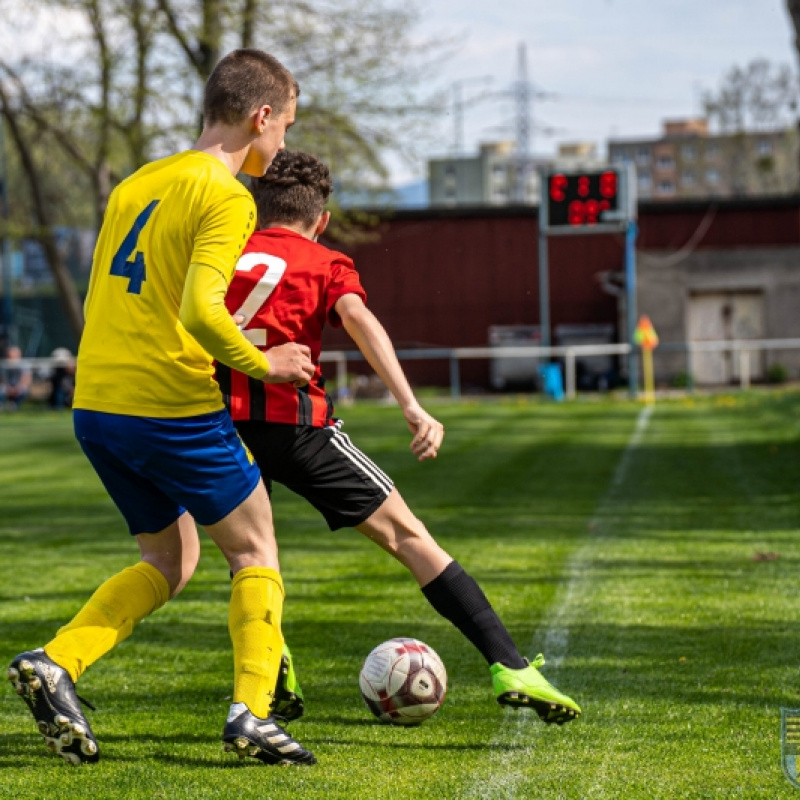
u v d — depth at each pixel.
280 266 8.52
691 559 17.36
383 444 39.91
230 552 8.29
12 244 74.56
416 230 86.44
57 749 7.94
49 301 98.50
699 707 9.72
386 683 9.25
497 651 8.59
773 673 10.82
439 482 28.73
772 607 13.84
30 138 70.06
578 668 11.13
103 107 61.31
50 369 85.69
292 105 8.42
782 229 85.12
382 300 86.69
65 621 14.07
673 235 85.69
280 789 7.62
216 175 7.88
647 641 12.23
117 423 7.90
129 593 8.39
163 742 8.96
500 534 20.30
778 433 40.16
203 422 7.93
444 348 86.50
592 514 22.67
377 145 63.41
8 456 39.41
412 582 16.17
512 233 86.19
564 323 85.81
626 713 9.57
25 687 7.82
